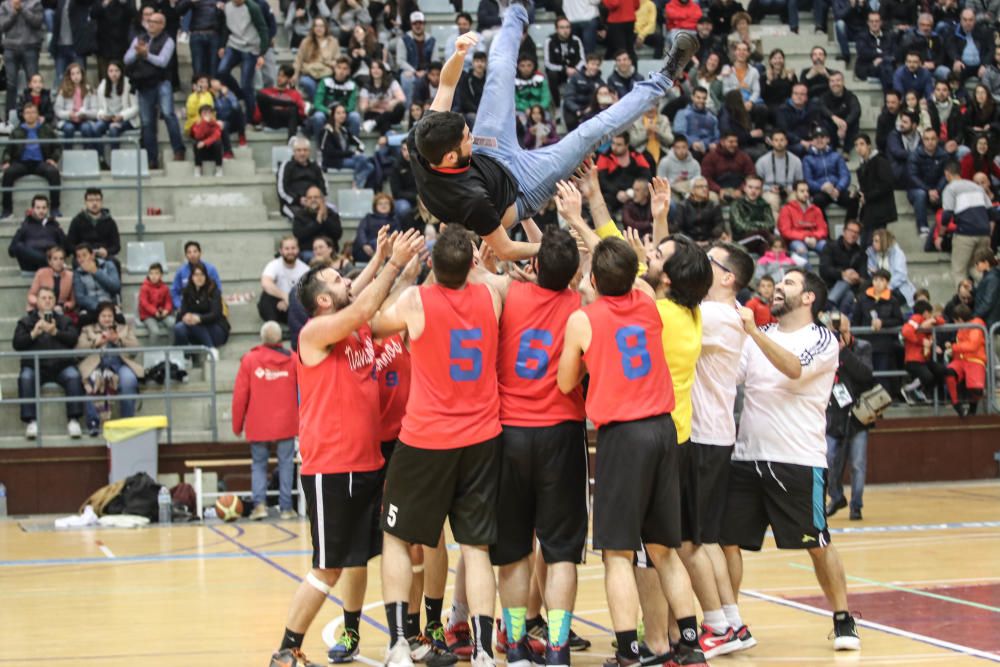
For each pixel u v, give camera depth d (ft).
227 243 59.21
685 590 20.79
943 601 27.07
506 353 21.03
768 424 22.91
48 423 52.75
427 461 20.38
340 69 63.05
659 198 23.67
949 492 51.49
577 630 25.20
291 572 33.55
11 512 49.44
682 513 22.07
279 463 46.93
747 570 32.58
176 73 63.67
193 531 43.78
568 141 21.93
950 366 55.83
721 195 59.82
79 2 63.57
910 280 62.69
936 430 55.57
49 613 27.81
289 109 63.16
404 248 20.59
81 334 52.47
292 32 68.13
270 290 54.44
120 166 61.16
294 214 56.90
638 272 22.34
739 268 23.35
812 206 59.57
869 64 70.74
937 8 72.33
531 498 20.90
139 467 48.80
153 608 28.22
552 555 20.52
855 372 42.27
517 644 20.80
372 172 60.85
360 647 23.56
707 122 63.41
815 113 63.98
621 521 19.89
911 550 35.37
